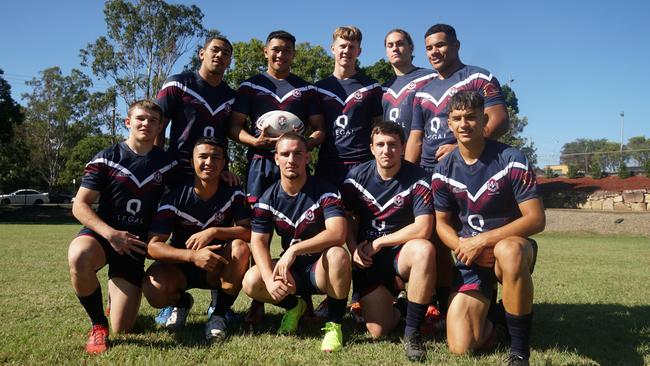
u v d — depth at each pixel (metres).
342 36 4.81
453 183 3.49
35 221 27.95
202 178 3.71
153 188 3.81
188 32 31.14
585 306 4.98
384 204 3.81
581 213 22.64
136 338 3.52
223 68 4.50
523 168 3.29
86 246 3.37
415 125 4.47
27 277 6.26
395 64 4.89
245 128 4.73
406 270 3.46
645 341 3.63
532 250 3.12
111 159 3.72
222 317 3.65
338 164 4.80
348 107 4.79
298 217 3.71
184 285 3.87
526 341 3.00
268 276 3.52
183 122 4.45
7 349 3.13
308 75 25.88
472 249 3.19
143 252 3.54
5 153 36.94
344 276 3.38
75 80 51.06
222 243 3.88
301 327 3.97
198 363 2.96
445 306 4.06
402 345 3.41
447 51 4.30
